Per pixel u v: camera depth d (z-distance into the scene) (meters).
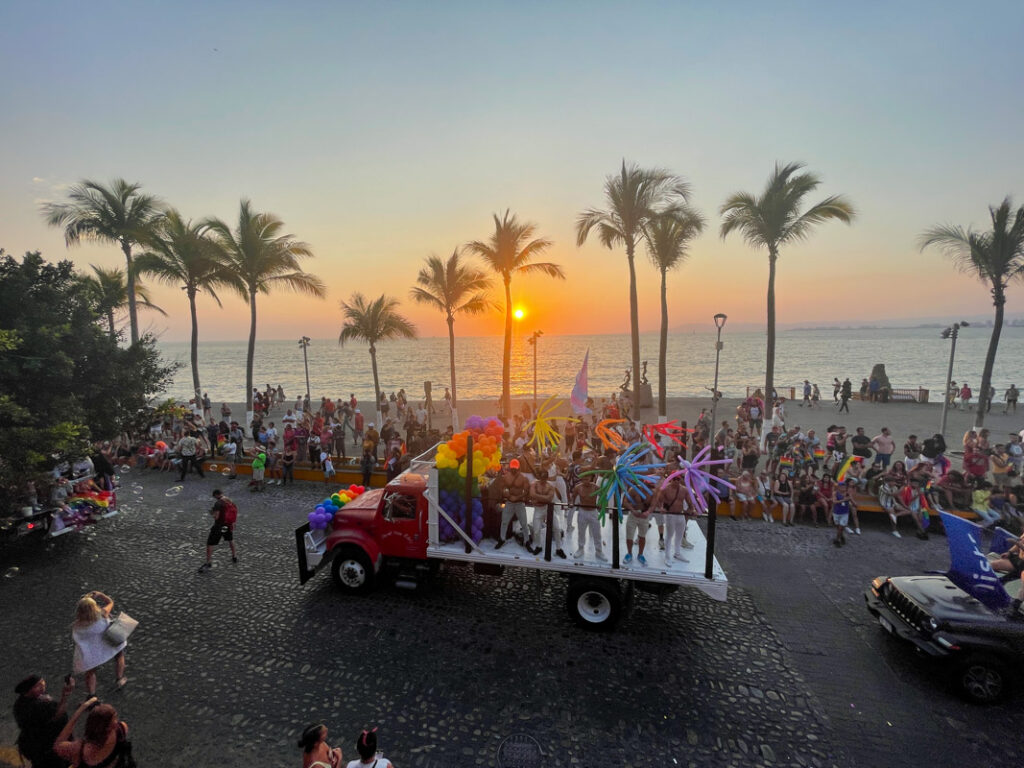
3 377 10.02
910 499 11.60
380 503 8.73
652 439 8.31
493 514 8.32
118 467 17.52
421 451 15.00
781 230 18.84
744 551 10.77
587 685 6.59
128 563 10.16
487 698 6.32
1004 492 11.63
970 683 6.34
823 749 5.62
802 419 25.86
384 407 26.59
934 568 10.01
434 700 6.29
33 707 4.70
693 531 8.78
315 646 7.38
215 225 22.91
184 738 5.69
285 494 14.67
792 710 6.21
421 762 5.36
